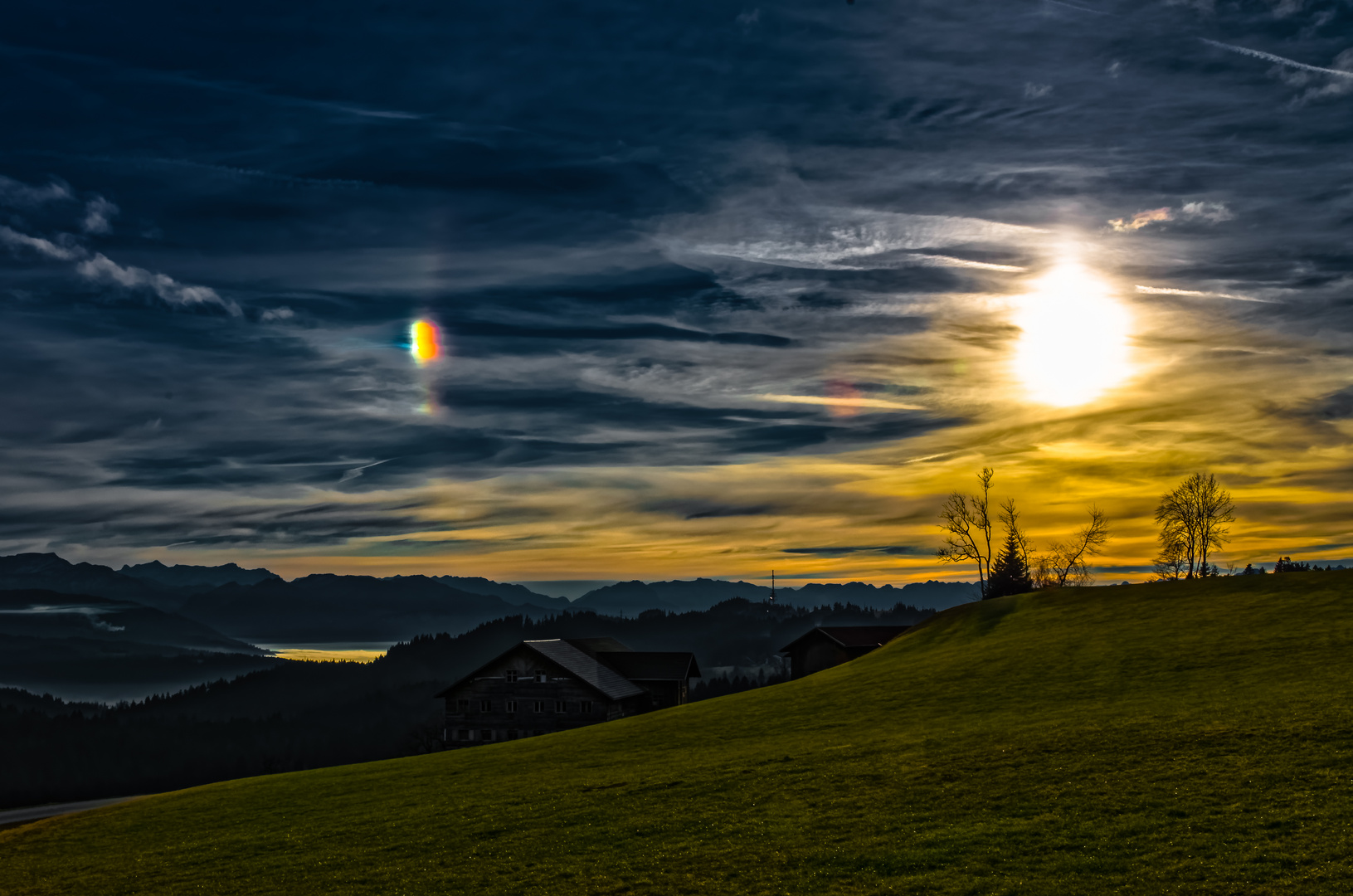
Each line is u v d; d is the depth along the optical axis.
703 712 64.25
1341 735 32.81
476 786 46.31
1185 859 25.05
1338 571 74.81
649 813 35.75
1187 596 77.75
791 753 43.28
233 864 36.22
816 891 26.19
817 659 123.25
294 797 50.22
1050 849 27.05
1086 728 39.19
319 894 30.91
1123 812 29.00
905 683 62.66
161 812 50.69
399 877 31.78
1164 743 35.09
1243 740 33.94
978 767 35.84
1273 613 65.06
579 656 115.75
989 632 81.06
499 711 108.62
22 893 35.75
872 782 36.25
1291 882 23.03
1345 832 25.19
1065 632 72.19
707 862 29.52
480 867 31.77
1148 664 55.19
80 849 43.44
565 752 54.50
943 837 29.00
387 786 50.44
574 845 32.84
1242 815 27.38
